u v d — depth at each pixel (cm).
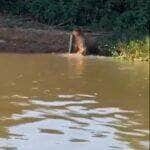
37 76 1644
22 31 2327
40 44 2212
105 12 2708
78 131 1105
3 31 2305
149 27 2564
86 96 1415
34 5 2692
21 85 1508
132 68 1881
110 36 2375
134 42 2200
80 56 2108
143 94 1460
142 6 2662
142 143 1043
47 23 2630
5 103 1312
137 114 1258
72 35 2177
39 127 1125
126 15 2612
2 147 998
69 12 2647
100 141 1046
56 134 1081
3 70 1717
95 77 1673
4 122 1155
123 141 1051
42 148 999
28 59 1955
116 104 1342
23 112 1238
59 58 2025
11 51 2100
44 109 1267
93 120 1190
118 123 1174
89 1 2706
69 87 1512
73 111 1259
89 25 2647
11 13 2705
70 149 998
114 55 2131
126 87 1541
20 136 1066
